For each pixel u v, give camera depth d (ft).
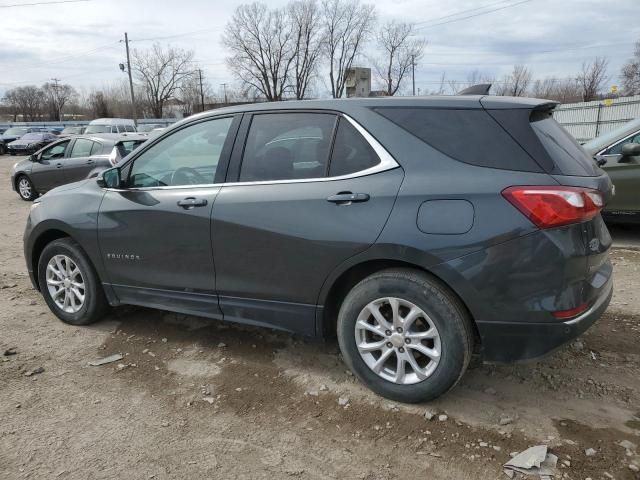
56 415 10.12
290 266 10.64
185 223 11.78
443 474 8.34
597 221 9.64
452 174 9.27
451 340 9.34
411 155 9.68
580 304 8.93
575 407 10.03
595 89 194.08
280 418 9.93
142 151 13.02
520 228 8.71
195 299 12.15
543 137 9.23
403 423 9.62
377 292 9.87
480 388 10.76
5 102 319.27
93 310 13.98
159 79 274.77
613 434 9.16
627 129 22.94
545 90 221.25
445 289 9.39
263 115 11.46
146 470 8.56
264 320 11.37
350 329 10.32
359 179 10.00
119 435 9.48
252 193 11.04
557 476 8.15
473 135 9.41
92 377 11.57
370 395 10.54
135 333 13.82
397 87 208.64
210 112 12.26
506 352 9.21
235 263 11.31
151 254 12.50
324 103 10.82
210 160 11.91
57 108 325.21
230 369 11.83
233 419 9.93
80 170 38.88
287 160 10.94
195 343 13.16
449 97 9.96
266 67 217.36
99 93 290.35
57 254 14.20
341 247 9.95
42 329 14.19
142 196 12.58
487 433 9.27
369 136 10.10
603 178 9.71
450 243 9.06
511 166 9.02
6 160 98.07
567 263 8.70
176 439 9.36
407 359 9.91
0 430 9.63
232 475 8.43
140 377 11.55
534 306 8.80
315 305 10.64
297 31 209.67
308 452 8.96
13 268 20.68
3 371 11.82
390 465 8.58
